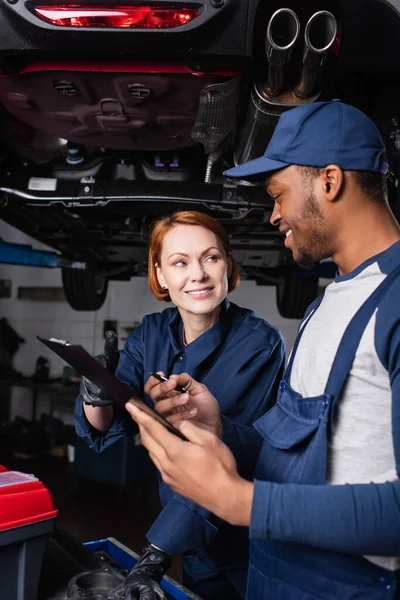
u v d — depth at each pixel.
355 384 0.73
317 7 1.39
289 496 0.64
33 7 1.34
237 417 1.30
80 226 3.00
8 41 1.38
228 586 1.44
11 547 0.96
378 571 0.75
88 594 1.01
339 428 0.75
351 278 0.80
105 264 4.27
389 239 0.80
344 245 0.81
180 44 1.38
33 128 2.17
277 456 0.86
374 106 1.80
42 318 6.77
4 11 1.34
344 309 0.79
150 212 2.67
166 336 1.46
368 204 0.79
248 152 1.83
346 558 0.76
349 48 1.62
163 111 1.76
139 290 6.58
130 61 1.48
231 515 0.66
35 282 6.78
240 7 1.36
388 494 0.62
